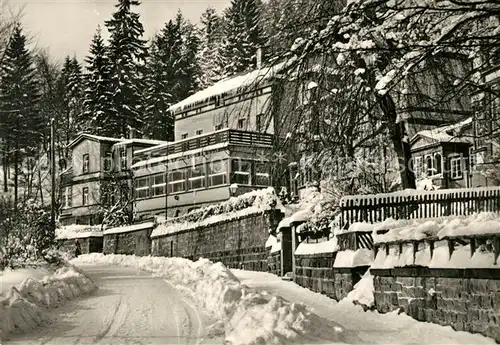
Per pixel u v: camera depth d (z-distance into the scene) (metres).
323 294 17.70
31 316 11.73
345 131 12.74
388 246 13.48
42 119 72.25
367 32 11.46
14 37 30.14
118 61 83.12
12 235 23.86
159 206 55.00
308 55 11.95
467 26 10.86
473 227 10.19
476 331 9.91
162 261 35.06
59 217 71.00
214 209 37.06
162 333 10.64
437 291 11.16
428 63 11.57
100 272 31.66
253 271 29.03
